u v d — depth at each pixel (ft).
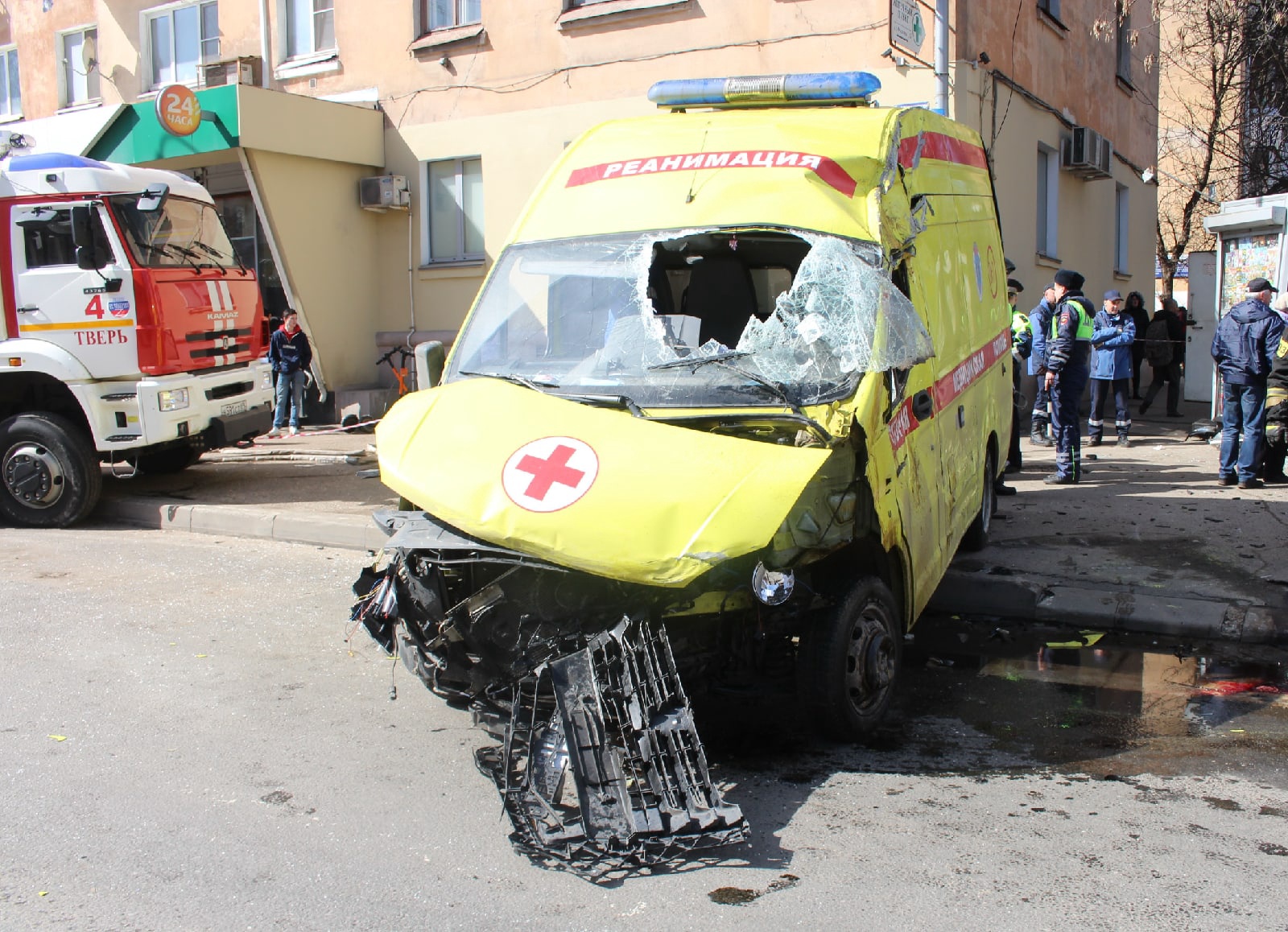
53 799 14.60
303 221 51.06
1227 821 13.47
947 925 11.12
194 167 53.88
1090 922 11.13
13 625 22.63
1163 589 22.17
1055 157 52.60
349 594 25.14
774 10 43.80
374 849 13.12
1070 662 20.03
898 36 35.42
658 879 12.21
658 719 13.33
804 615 15.65
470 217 52.95
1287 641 20.40
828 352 15.43
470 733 16.90
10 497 33.47
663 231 17.81
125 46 61.26
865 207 17.44
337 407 53.16
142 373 32.22
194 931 11.34
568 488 13.75
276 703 18.29
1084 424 50.03
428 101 52.54
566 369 16.65
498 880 12.30
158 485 38.17
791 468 13.67
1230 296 43.83
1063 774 15.02
